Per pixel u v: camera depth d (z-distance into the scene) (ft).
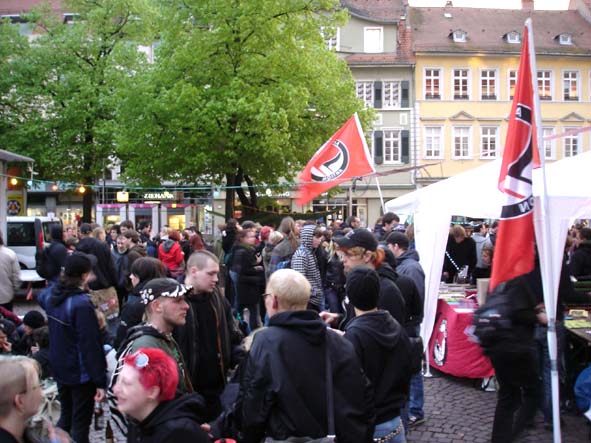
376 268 15.52
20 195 56.70
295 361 9.53
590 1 139.44
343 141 38.32
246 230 32.71
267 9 68.54
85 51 87.66
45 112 89.92
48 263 29.89
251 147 66.69
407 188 123.44
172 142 69.21
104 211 90.22
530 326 15.87
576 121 126.93
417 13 136.98
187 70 69.97
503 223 15.97
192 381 12.92
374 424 10.21
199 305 13.21
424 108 123.85
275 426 9.42
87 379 15.05
